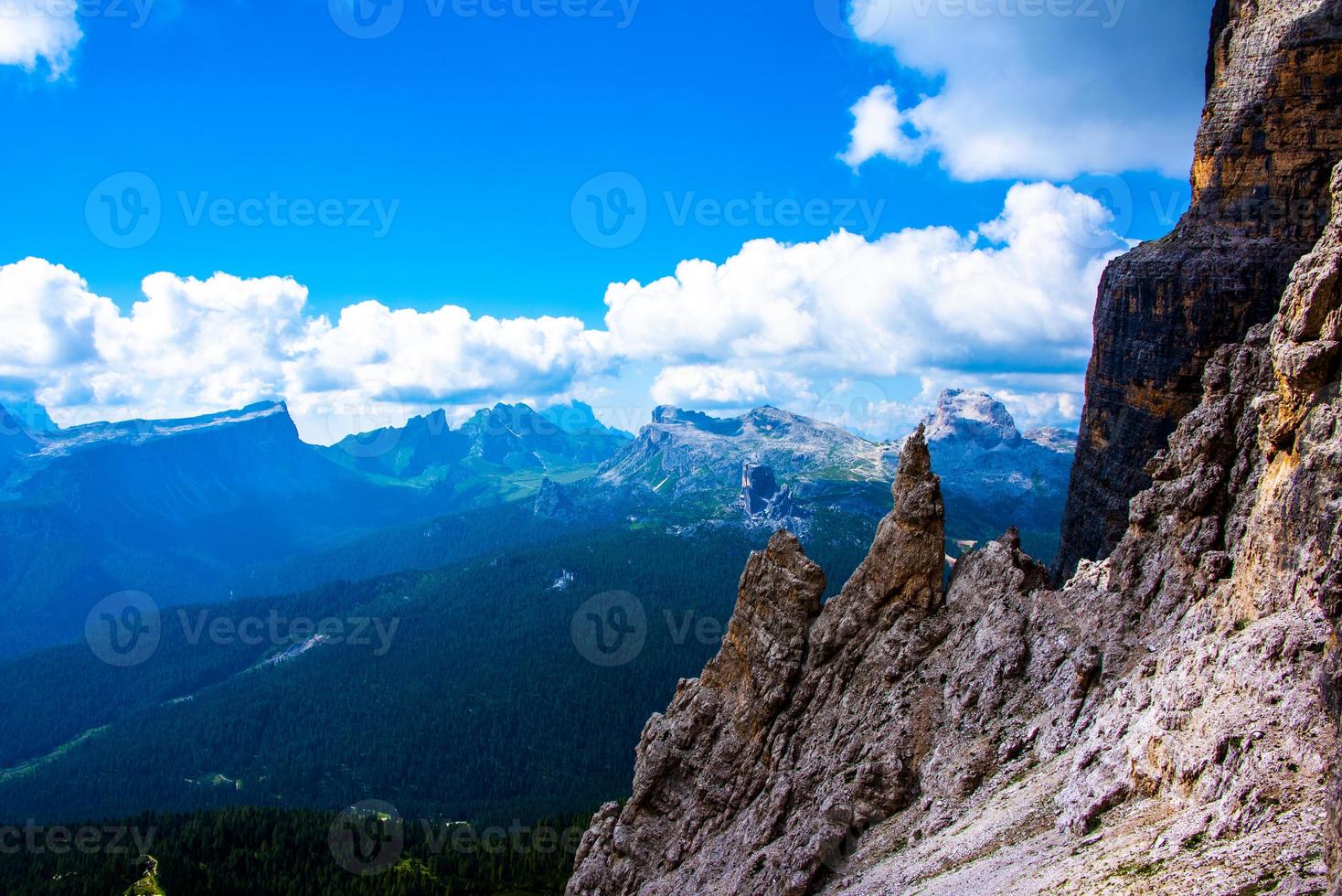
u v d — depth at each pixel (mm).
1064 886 64062
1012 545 110750
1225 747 65312
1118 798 71938
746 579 122750
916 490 113250
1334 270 73125
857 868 89438
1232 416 95000
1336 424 71625
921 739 98562
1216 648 72375
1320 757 59938
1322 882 51281
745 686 118875
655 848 118062
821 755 105625
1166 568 92125
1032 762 87875
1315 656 65438
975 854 78312
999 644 99500
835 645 113938
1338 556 65188
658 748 122125
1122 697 82438
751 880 96875
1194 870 57906
